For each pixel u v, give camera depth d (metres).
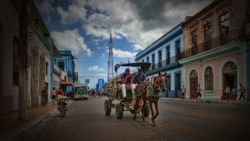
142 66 15.14
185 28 36.19
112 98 14.32
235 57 25.61
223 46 26.41
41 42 25.09
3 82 14.49
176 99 34.09
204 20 31.62
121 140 7.28
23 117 11.46
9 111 15.43
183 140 7.14
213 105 21.27
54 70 36.66
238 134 7.90
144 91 10.79
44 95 23.84
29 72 20.03
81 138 7.71
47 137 8.09
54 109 18.86
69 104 28.12
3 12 14.44
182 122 10.70
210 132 8.27
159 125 9.97
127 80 12.53
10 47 15.95
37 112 16.12
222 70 27.59
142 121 11.31
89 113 15.88
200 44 31.88
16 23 17.45
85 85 47.47
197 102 26.80
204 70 31.14
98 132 8.66
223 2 27.64
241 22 25.05
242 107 18.59
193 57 32.56
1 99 14.27
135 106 11.92
